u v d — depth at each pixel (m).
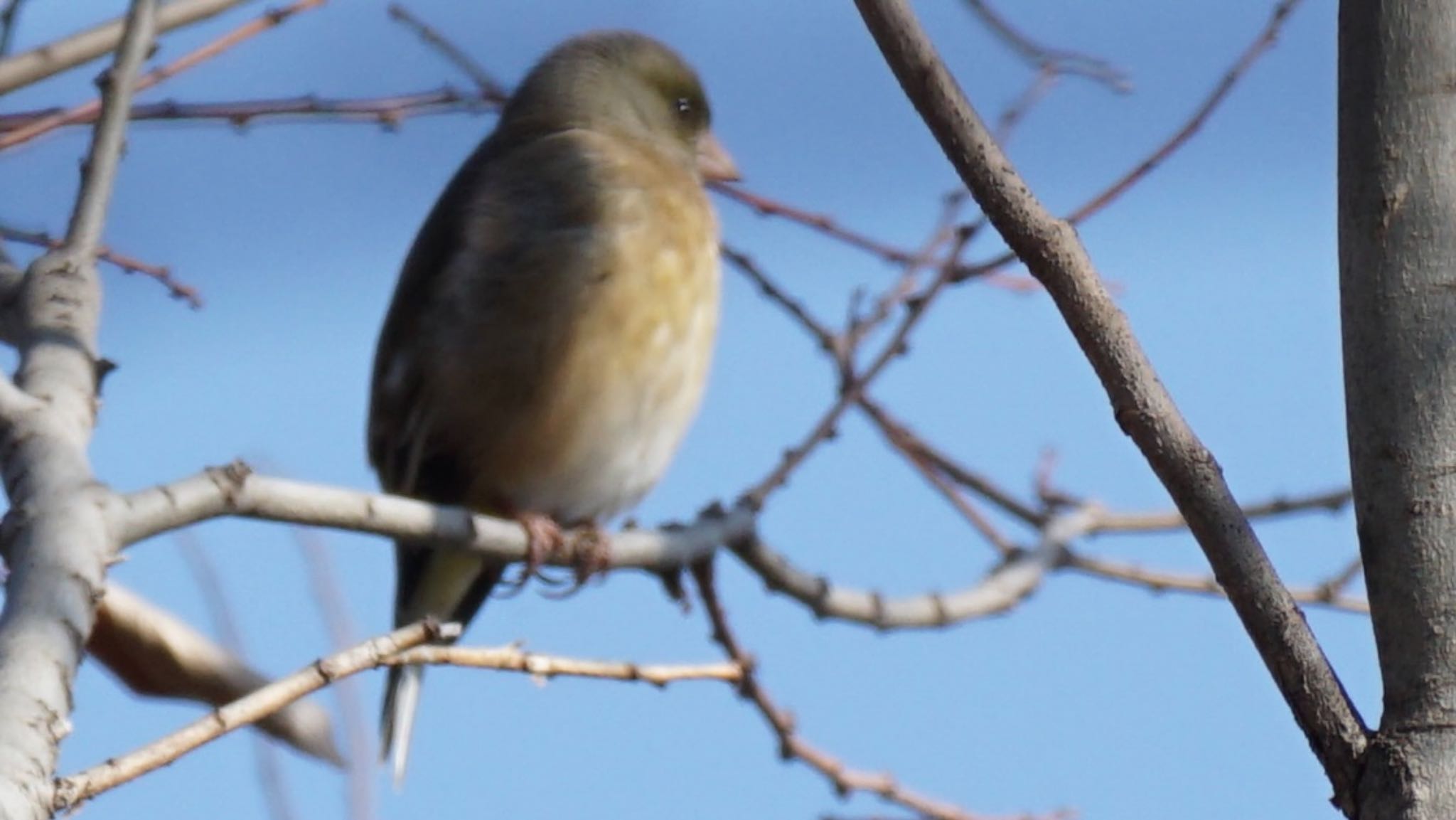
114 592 6.88
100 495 6.47
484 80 10.47
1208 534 5.55
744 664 9.72
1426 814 5.00
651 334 11.00
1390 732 5.12
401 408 11.09
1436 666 5.08
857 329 10.59
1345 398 5.34
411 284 11.19
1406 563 5.14
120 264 9.02
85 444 6.96
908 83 5.71
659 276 11.02
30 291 7.73
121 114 8.18
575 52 12.28
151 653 6.93
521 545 8.26
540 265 10.89
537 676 6.71
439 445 11.02
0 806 5.27
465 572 10.95
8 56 9.41
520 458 10.95
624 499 11.27
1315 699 5.38
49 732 5.65
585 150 11.31
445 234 11.16
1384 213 5.28
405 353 11.10
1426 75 5.28
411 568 10.99
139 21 8.33
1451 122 5.26
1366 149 5.32
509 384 10.87
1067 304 5.68
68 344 7.43
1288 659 5.43
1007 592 11.70
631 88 12.23
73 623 6.01
